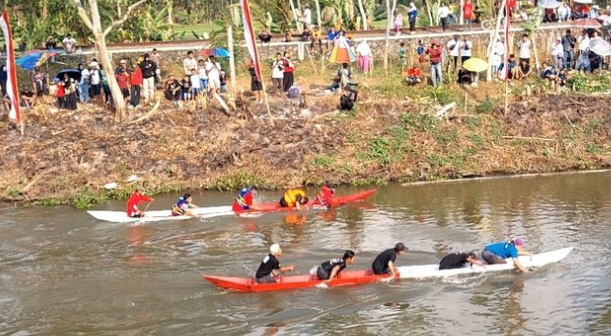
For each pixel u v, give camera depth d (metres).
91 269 21.52
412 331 17.61
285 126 32.62
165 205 27.95
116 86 32.81
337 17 42.94
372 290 19.75
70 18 41.34
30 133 32.00
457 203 27.41
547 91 35.62
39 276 21.05
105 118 33.06
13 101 30.61
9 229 25.34
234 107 33.62
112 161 30.69
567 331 17.45
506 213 26.02
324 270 19.97
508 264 20.80
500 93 35.56
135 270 21.38
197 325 17.97
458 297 19.33
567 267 20.95
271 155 31.09
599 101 34.84
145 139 31.75
